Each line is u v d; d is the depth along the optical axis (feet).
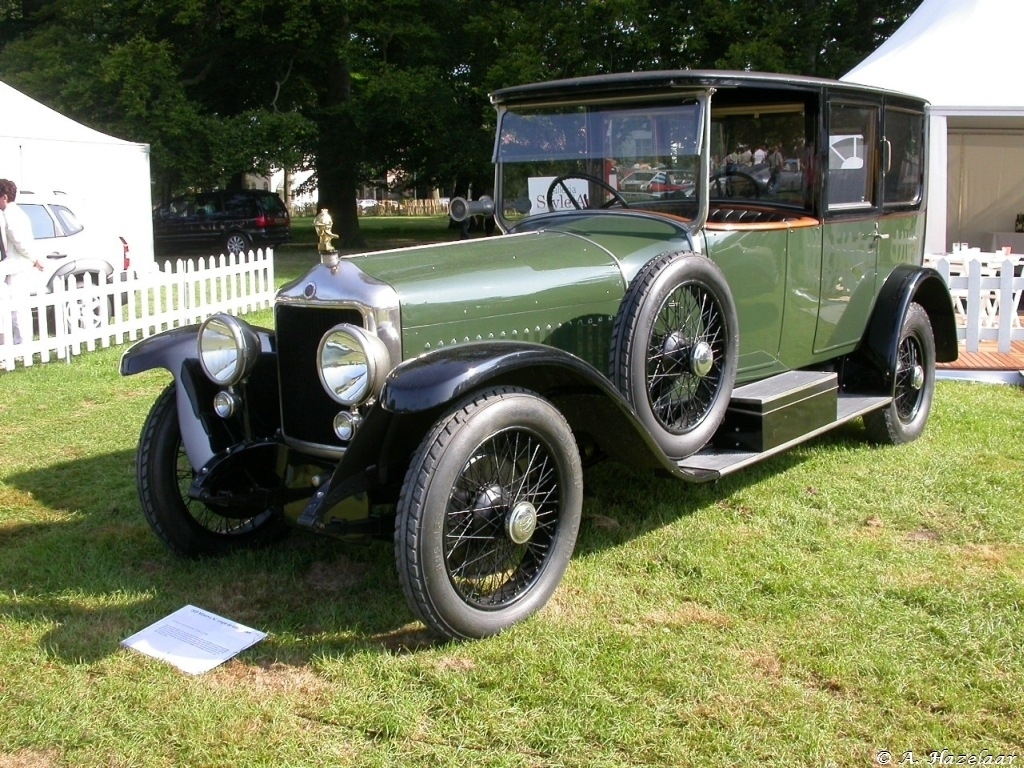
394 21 66.54
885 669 10.13
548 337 12.82
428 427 11.33
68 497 16.38
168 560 13.58
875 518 14.67
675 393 13.12
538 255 13.15
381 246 78.18
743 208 15.25
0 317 26.11
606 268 13.48
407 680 10.13
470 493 10.78
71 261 34.55
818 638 10.85
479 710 9.50
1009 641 10.71
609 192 14.96
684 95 13.94
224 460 12.54
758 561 13.08
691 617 11.50
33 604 12.11
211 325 12.57
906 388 18.72
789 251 15.37
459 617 10.55
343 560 13.50
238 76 72.49
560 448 11.25
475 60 70.33
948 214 46.50
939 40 36.45
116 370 26.48
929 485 16.08
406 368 10.32
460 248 13.23
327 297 11.55
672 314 12.94
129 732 9.27
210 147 63.98
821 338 16.61
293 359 12.21
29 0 75.46
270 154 65.62
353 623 11.48
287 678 10.27
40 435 20.17
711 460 13.69
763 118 15.10
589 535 14.05
